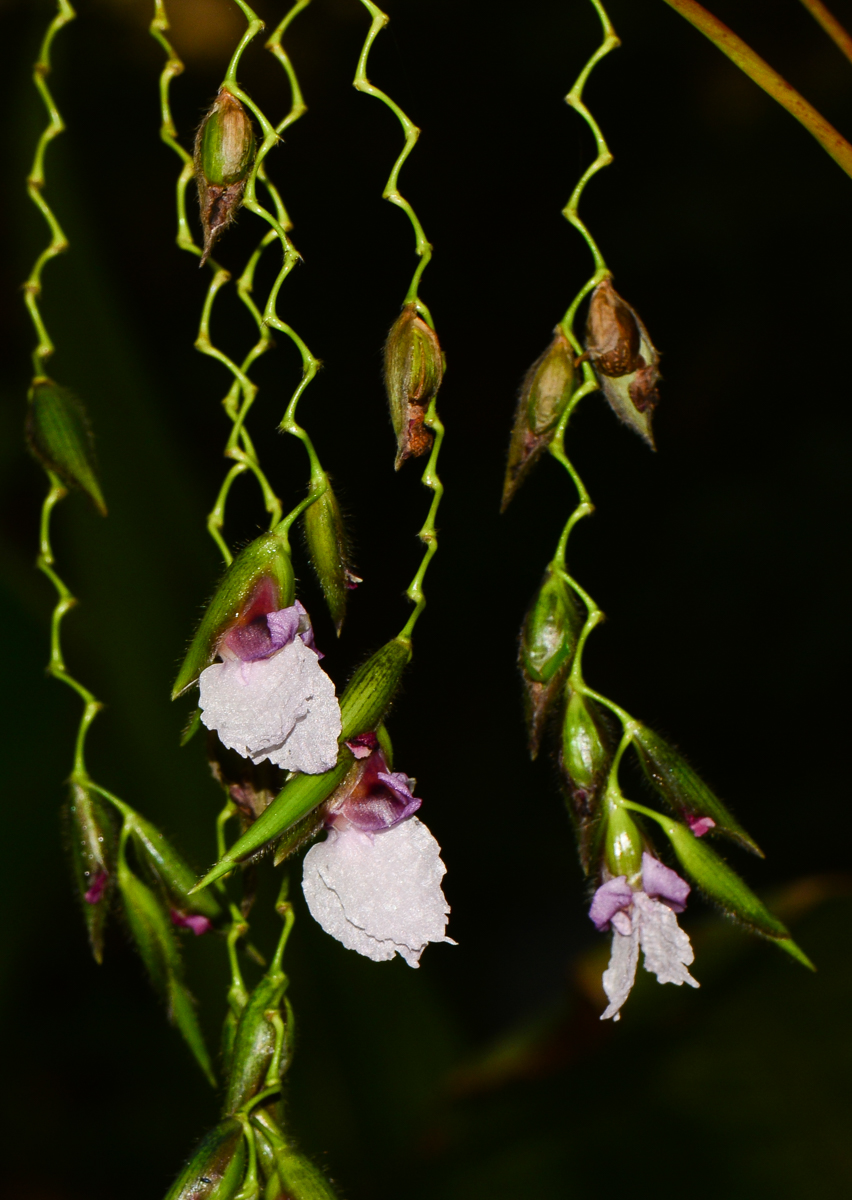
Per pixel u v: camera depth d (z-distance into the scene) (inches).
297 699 21.3
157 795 26.2
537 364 22.0
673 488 58.3
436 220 71.4
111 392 26.5
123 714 26.3
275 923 26.0
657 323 62.5
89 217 26.8
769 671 51.9
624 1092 24.6
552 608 22.0
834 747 50.1
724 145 62.9
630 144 66.4
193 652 21.3
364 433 64.5
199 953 26.0
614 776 21.7
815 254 59.7
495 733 55.9
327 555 21.7
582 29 68.0
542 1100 24.8
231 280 22.2
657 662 54.2
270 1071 21.7
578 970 25.3
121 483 26.4
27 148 26.3
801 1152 24.1
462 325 69.2
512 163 71.0
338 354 66.7
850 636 50.4
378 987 26.7
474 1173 24.5
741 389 59.1
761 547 53.4
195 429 62.7
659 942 21.5
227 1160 21.6
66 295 26.3
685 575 55.1
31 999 43.8
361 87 21.6
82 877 22.5
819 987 24.7
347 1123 26.3
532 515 60.7
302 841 21.4
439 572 60.8
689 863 21.7
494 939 48.0
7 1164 40.9
